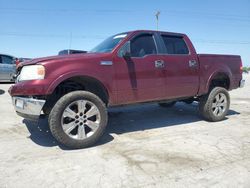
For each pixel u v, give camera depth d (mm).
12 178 2938
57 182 2850
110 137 4516
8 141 4242
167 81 4898
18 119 5719
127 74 4402
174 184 2803
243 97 10359
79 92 3875
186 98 5426
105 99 4422
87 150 3842
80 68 3893
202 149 3879
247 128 5152
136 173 3059
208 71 5543
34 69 3740
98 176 2988
